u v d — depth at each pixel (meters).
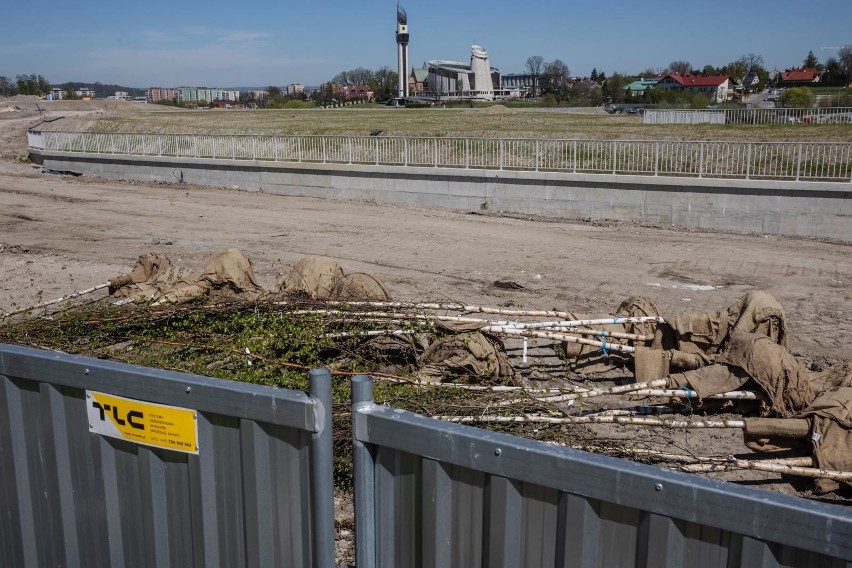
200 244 16.39
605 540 2.29
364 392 2.55
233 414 2.70
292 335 6.98
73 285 12.61
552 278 13.18
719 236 17.27
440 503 2.50
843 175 18.17
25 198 23.62
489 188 21.05
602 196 19.53
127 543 3.14
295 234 17.47
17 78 117.06
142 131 44.16
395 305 7.73
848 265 14.16
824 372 6.62
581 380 7.80
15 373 3.16
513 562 2.43
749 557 2.06
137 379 2.86
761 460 5.62
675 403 6.89
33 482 3.32
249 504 2.78
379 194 23.02
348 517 5.11
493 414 5.93
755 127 32.62
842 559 1.92
